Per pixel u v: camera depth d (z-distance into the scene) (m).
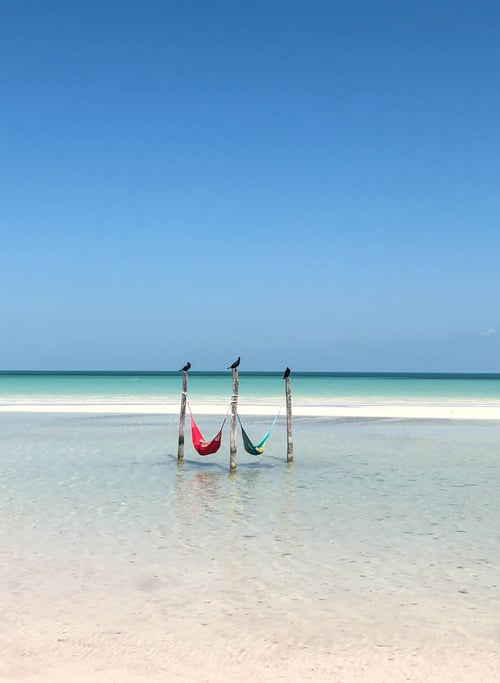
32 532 13.48
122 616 9.03
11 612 9.13
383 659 7.74
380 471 21.31
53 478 19.80
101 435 30.81
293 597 9.81
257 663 7.63
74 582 10.41
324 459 23.92
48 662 7.58
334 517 14.95
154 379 147.62
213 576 10.75
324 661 7.68
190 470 21.47
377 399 62.91
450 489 18.31
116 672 7.35
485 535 13.40
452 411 44.84
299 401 58.12
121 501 16.61
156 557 11.78
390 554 12.04
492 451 25.91
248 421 38.25
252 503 16.44
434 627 8.70
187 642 8.20
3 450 25.69
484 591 10.10
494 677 7.27
